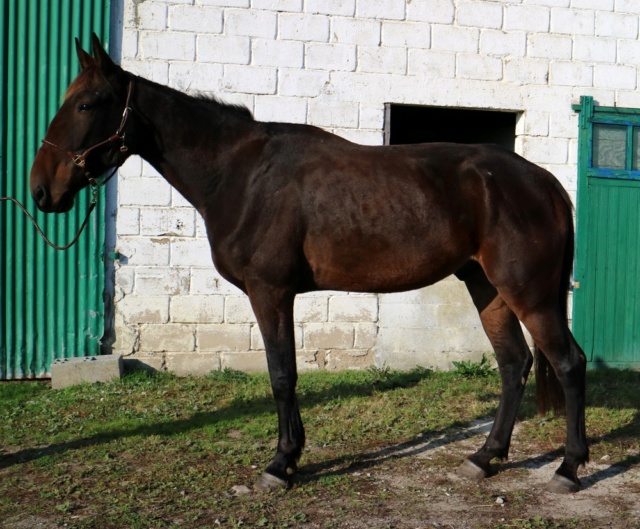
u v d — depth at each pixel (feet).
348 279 13.37
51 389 20.75
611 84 24.79
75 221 21.88
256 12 22.54
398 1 23.32
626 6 24.75
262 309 13.20
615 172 24.61
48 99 21.77
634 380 23.00
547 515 12.33
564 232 13.52
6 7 21.40
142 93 13.38
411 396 20.04
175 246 22.31
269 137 13.51
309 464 14.66
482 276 14.64
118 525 11.77
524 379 14.46
